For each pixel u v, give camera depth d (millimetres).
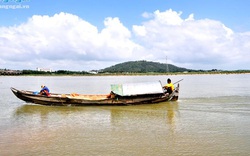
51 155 12508
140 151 12945
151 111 23188
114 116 21219
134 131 16547
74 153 12742
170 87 28500
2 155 12516
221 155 12352
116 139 14875
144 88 26562
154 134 15828
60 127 17688
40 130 16922
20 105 27078
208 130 16562
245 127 17156
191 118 20078
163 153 12664
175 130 16688
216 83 69812
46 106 26172
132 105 26297
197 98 31328
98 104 25875
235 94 36000
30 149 13305
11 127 17734
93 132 16375
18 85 71375
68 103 25906
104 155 12484
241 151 12828
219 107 24562
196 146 13586
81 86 64688
